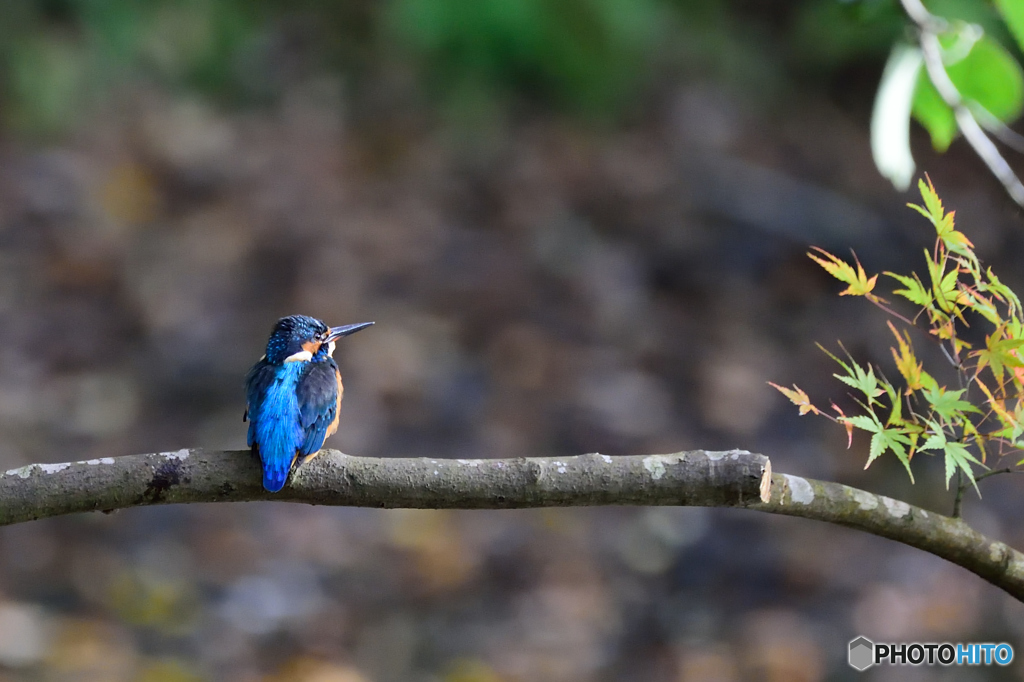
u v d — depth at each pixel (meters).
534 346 14.33
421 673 9.69
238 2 18.17
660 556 11.63
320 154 17.34
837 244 16.27
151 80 17.50
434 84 18.36
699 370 14.19
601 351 14.44
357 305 14.66
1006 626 10.48
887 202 17.14
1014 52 11.75
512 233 16.42
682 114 18.78
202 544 11.15
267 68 18.36
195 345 13.68
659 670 9.93
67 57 16.47
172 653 9.66
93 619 9.95
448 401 13.29
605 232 16.70
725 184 17.50
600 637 10.34
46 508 4.14
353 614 10.43
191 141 17.00
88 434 12.10
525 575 11.18
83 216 15.25
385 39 18.23
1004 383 3.46
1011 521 11.95
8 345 13.12
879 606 10.80
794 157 18.25
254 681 9.41
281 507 11.88
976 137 4.31
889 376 13.86
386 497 4.17
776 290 15.72
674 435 13.12
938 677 9.81
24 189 15.32
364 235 15.95
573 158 17.97
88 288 14.25
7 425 11.91
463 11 16.77
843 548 11.78
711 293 15.62
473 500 4.10
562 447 12.79
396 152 17.72
